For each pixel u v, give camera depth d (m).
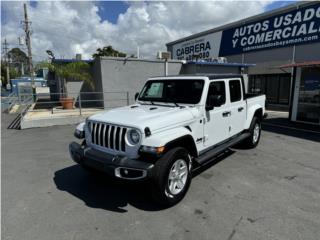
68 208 3.66
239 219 3.31
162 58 15.91
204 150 4.63
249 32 19.97
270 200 3.83
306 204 3.70
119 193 4.13
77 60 14.86
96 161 3.67
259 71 19.41
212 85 4.73
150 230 3.10
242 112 5.94
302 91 11.14
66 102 13.78
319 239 2.88
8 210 3.62
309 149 6.77
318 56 15.07
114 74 14.10
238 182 4.52
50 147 7.15
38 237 2.98
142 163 3.36
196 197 3.94
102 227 3.17
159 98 5.04
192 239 2.91
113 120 3.80
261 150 6.64
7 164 5.68
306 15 15.59
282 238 2.90
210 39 24.48
